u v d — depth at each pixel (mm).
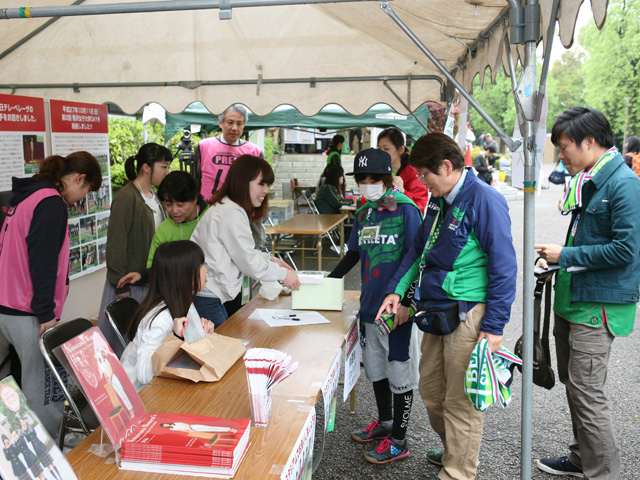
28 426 1264
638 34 28438
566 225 12820
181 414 1720
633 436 3277
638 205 2295
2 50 4156
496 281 2197
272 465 1510
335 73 4121
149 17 4055
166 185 3158
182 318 2168
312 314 2959
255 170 2730
